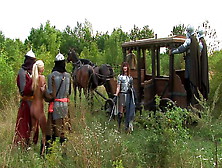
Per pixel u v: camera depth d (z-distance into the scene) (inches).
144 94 403.9
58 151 247.0
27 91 286.0
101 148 248.2
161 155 229.0
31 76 289.9
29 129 290.4
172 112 313.1
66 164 234.2
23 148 273.9
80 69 474.0
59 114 276.8
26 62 293.9
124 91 372.2
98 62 910.4
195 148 286.4
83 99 519.8
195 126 359.9
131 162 238.2
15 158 246.2
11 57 637.3
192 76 365.4
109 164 231.9
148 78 456.4
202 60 378.0
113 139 272.5
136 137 328.2
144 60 459.8
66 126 276.8
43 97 284.0
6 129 331.3
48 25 1229.7
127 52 472.4
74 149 240.1
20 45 934.4
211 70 481.1
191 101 380.5
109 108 436.1
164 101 385.1
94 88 469.7
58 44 1154.0
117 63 836.0
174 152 231.1
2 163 228.7
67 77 283.4
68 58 521.3
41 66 291.3
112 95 456.1
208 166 226.5
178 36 388.5
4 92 463.8
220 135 318.0
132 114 361.7
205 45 381.7
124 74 378.0
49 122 279.9
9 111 402.0
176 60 512.7
